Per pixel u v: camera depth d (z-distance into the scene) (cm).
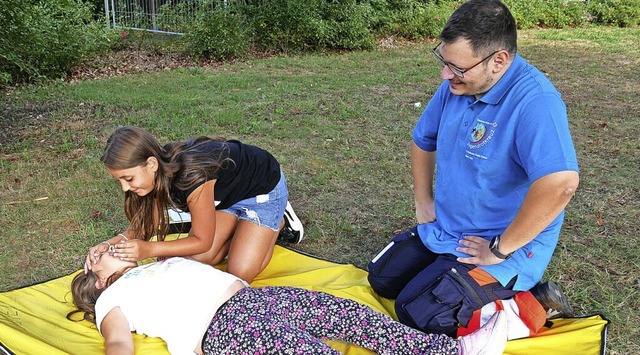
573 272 350
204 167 281
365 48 1283
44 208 441
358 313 257
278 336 235
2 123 671
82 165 530
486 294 271
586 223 415
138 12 1335
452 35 250
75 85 880
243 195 322
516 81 258
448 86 299
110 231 409
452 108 286
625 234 398
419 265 307
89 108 738
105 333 264
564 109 250
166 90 845
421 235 308
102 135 622
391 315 306
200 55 1121
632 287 334
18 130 643
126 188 273
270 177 330
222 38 1113
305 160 548
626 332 293
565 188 238
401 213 438
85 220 423
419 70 1013
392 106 753
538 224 247
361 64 1080
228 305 254
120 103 754
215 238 336
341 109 729
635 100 785
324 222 424
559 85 887
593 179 498
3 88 855
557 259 364
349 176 509
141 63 1083
